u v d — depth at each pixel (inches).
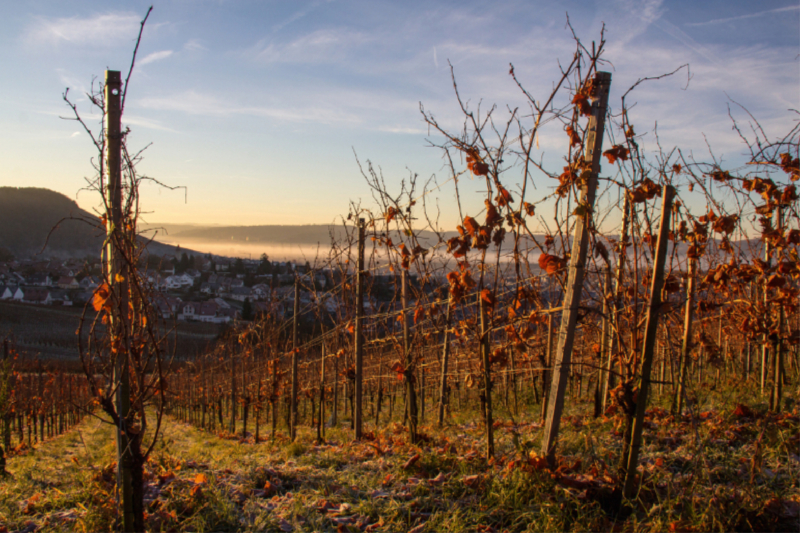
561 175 164.1
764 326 208.5
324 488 167.8
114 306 117.4
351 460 213.5
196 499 158.2
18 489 188.7
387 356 452.1
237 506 158.9
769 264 190.4
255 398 551.5
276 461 223.5
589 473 155.6
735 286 217.5
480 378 190.1
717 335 354.9
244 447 328.8
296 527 137.7
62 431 805.9
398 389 581.0
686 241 194.4
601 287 168.4
